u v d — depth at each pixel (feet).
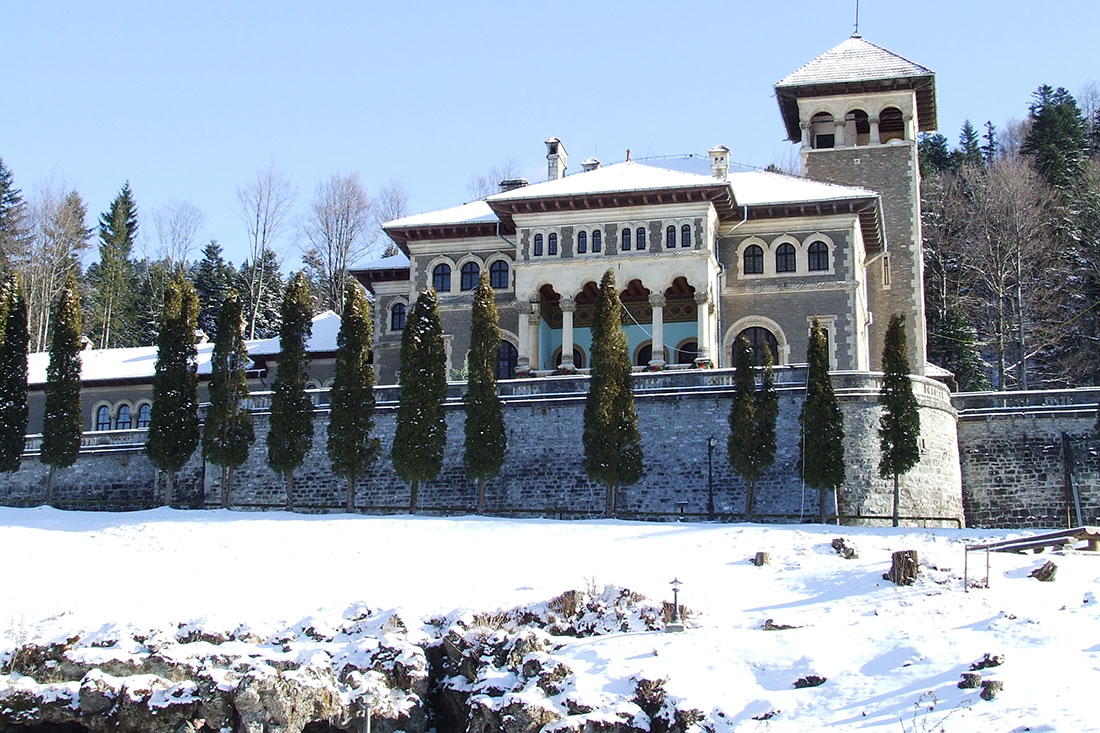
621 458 157.89
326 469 172.24
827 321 193.57
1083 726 74.38
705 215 189.57
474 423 162.91
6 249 313.32
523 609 108.47
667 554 125.18
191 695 96.02
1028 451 161.89
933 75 219.20
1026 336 262.67
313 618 109.60
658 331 188.24
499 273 208.03
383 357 215.92
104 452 186.09
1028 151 317.83
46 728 97.50
